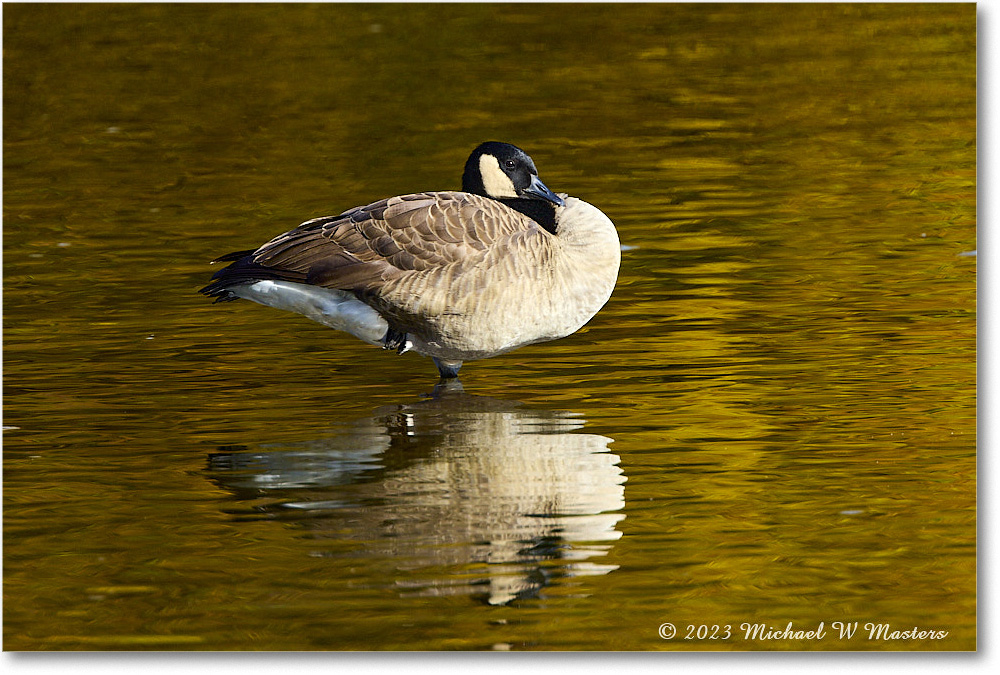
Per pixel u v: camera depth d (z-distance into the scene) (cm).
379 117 2681
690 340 1481
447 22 3597
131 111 2775
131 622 888
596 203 2083
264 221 2005
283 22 3619
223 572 948
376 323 1339
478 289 1286
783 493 1066
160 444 1201
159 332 1562
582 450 1163
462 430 1222
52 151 2494
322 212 2039
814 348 1437
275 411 1291
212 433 1229
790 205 2045
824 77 2950
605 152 2402
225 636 866
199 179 2283
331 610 895
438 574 938
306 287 1316
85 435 1228
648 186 2178
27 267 1819
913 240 1841
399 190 2141
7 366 1436
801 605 902
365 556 967
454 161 2323
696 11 3688
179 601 912
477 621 878
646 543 983
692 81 2944
